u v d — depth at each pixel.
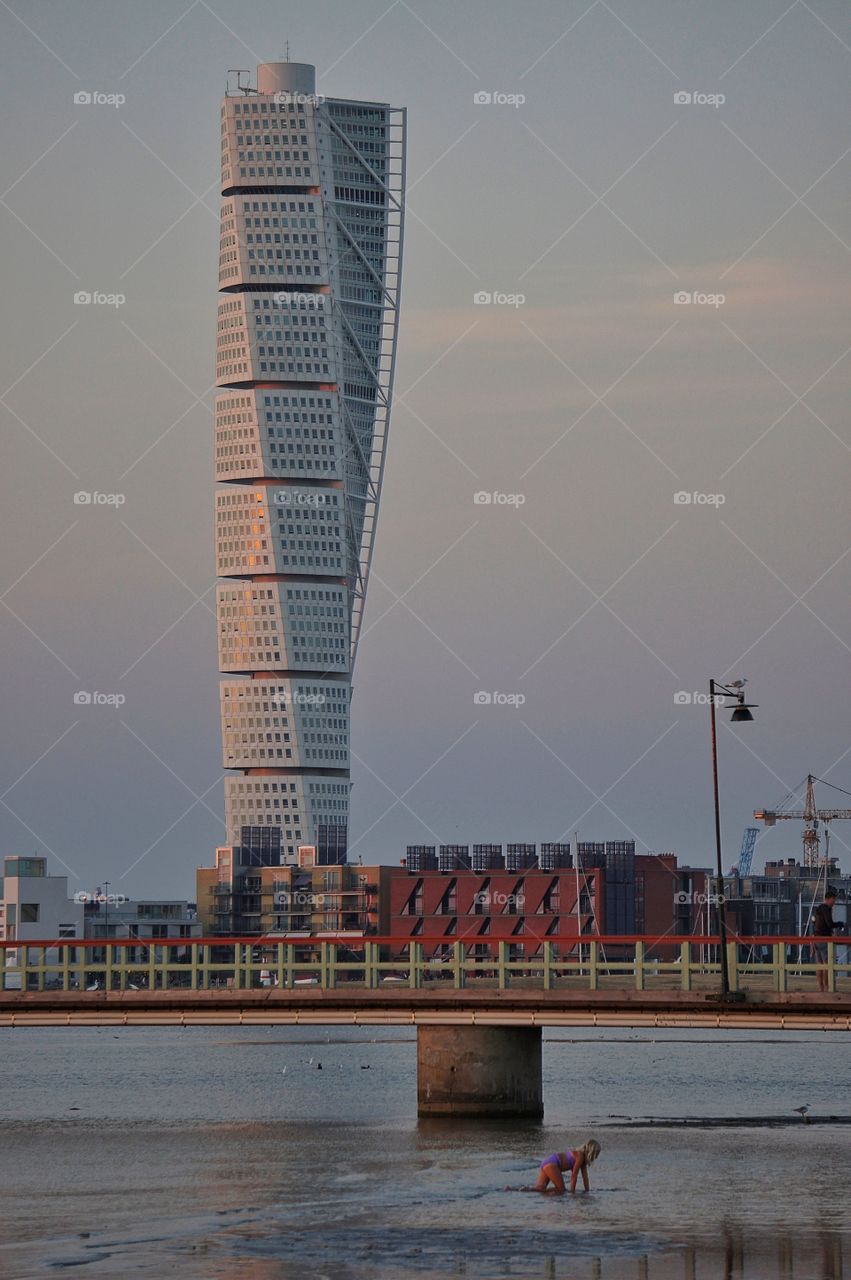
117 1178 70.62
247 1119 98.00
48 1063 169.00
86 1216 61.09
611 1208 61.62
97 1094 123.69
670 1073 138.12
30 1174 72.31
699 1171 70.44
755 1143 80.50
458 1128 86.88
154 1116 101.62
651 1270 51.72
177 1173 71.88
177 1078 142.25
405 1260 52.94
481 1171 70.81
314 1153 77.88
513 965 84.81
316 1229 58.03
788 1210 61.03
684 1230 57.47
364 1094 119.94
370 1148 79.19
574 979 93.56
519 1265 52.28
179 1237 56.84
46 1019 87.19
